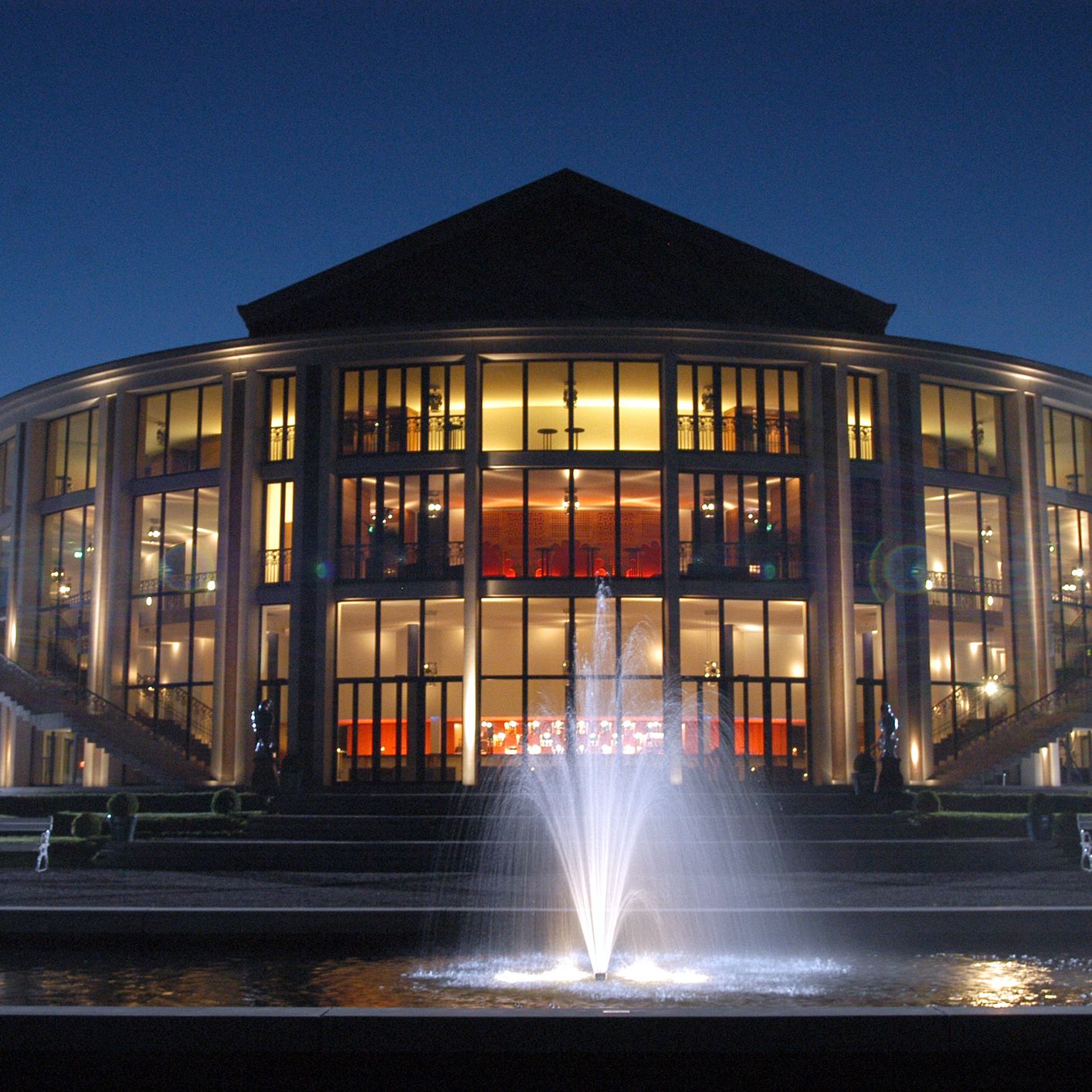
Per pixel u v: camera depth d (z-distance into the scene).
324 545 40.38
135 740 39.88
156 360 43.12
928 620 41.19
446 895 22.33
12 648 45.78
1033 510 43.75
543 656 40.25
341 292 43.88
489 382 41.09
